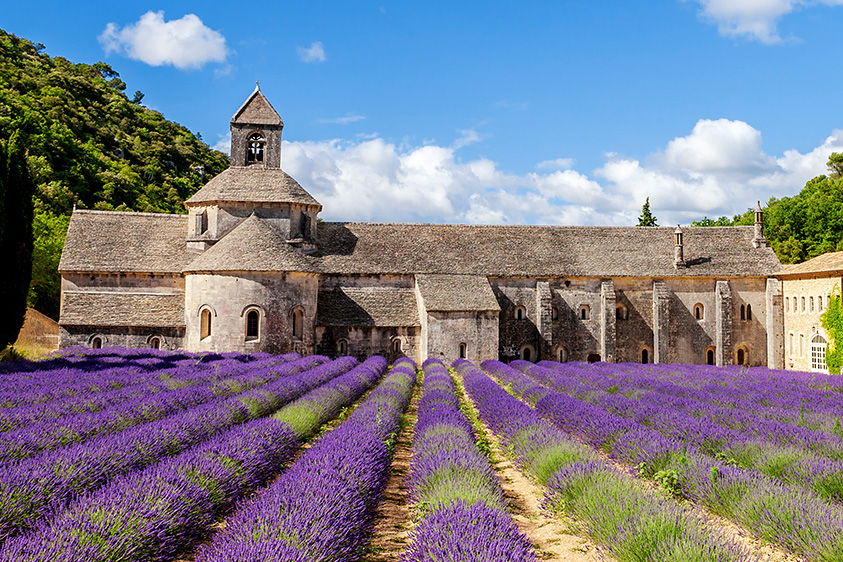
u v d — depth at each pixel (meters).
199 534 9.89
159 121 159.12
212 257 42.50
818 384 32.78
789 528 9.55
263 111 49.44
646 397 25.05
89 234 47.06
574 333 50.81
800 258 72.25
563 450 13.98
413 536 9.43
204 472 11.01
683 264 52.50
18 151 35.09
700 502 11.69
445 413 18.27
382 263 49.03
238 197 46.19
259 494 11.38
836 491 11.82
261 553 7.24
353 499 9.89
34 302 59.34
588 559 9.48
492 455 17.36
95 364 30.75
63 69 150.88
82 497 9.58
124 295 44.69
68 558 7.19
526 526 11.21
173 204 107.19
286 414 18.11
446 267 49.50
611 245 54.00
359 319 46.06
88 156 98.38
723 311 51.22
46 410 17.00
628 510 9.56
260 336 41.41
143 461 12.48
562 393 25.97
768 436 16.72
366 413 17.86
